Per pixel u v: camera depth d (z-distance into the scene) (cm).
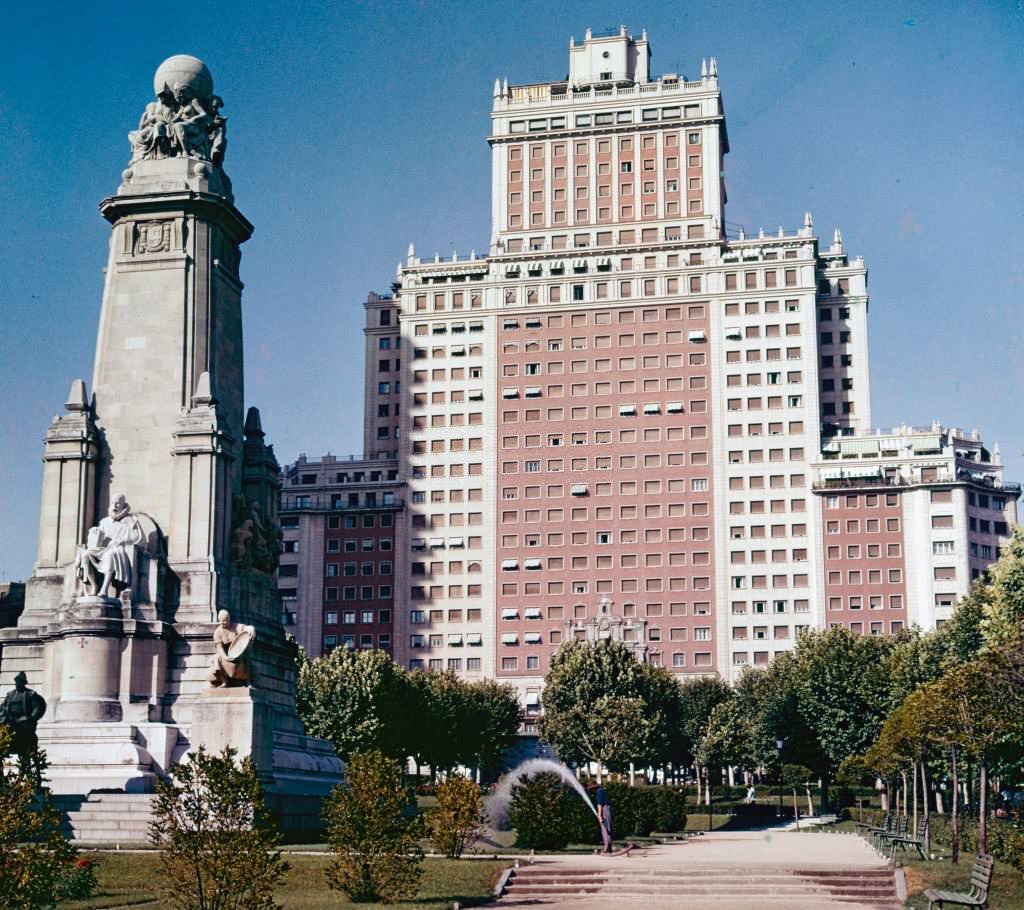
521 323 18312
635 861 4566
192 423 6538
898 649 11019
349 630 18112
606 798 5097
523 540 17888
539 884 4094
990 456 18350
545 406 18075
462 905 3725
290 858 4250
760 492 17462
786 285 17812
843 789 11838
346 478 18562
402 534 18188
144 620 6197
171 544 6450
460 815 4678
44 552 6512
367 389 18875
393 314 19025
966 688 4941
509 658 17638
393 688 11356
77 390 6675
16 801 2873
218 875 2975
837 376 18075
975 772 7494
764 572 17300
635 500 17700
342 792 3803
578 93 18750
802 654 13212
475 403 18262
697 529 17512
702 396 17762
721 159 18788
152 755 5844
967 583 16888
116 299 6788
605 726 12406
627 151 18538
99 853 4244
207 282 6825
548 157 18700
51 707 6009
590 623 17500
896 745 6475
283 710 6681
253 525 6775
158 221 6844
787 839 6856
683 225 18225
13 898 2797
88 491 6550
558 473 17925
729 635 17238
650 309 18025
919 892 3944
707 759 12006
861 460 17325
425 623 17950
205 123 7106
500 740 14775
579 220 18488
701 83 18450
